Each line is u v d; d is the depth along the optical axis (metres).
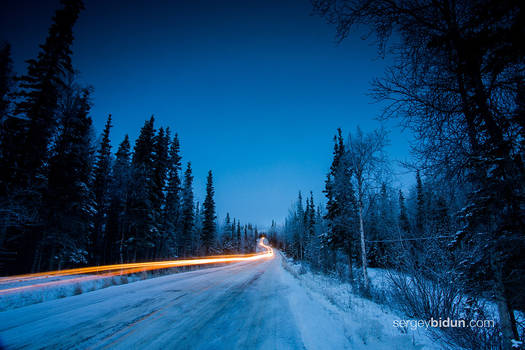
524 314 4.30
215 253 44.28
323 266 23.06
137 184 22.36
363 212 14.72
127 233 24.78
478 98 4.02
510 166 3.84
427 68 4.16
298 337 4.82
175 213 31.95
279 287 11.88
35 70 15.69
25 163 14.89
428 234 6.75
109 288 10.63
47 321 5.52
